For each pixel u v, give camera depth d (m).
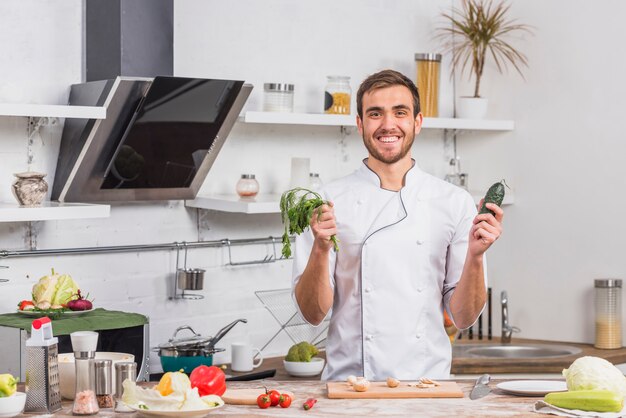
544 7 4.91
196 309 4.24
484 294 2.92
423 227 3.05
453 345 4.82
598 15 4.72
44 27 3.69
